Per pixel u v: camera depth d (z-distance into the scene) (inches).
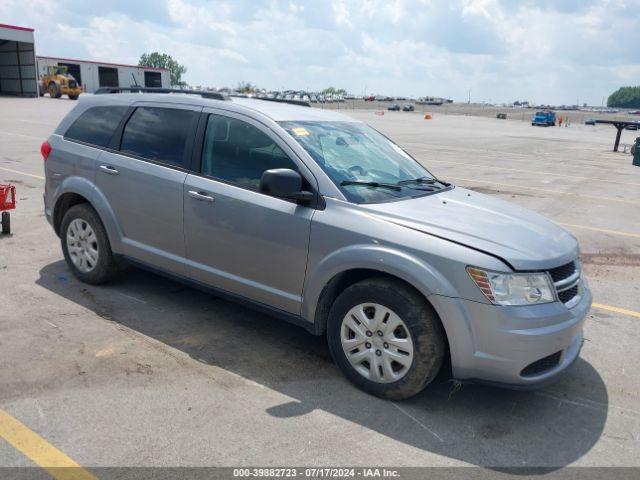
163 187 178.1
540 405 145.0
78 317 180.9
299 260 151.1
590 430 134.7
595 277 256.5
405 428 130.8
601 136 1679.4
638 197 485.4
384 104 4985.2
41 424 124.3
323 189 150.2
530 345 126.5
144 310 189.9
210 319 186.2
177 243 178.5
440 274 130.0
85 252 206.2
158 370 150.7
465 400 144.9
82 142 206.1
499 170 637.3
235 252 164.1
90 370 148.4
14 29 1903.3
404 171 177.6
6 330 168.7
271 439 123.3
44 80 2042.3
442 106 6023.6
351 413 135.4
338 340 148.0
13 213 313.0
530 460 121.8
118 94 205.3
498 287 127.1
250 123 166.1
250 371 153.2
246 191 161.2
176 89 196.7
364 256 137.8
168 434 123.0
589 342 185.8
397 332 138.0
